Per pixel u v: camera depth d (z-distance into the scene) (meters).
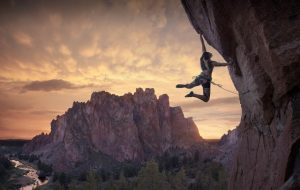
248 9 12.55
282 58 11.80
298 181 10.48
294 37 11.87
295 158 11.81
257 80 13.84
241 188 17.94
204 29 16.19
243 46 13.94
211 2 13.30
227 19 13.56
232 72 17.52
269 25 12.12
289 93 12.44
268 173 14.54
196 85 11.82
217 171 143.00
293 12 12.06
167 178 125.44
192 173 175.00
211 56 12.05
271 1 12.26
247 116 17.91
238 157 19.20
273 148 14.54
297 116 12.09
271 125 14.59
